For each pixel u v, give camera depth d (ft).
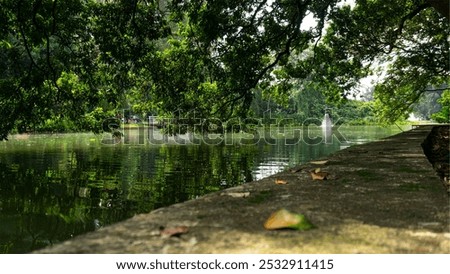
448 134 38.73
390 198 6.62
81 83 41.47
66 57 38.04
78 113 42.57
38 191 23.25
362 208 5.93
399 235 4.64
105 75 40.73
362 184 8.07
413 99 79.30
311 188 7.70
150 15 36.29
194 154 47.37
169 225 5.06
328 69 50.14
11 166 34.91
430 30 58.54
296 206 6.10
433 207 5.95
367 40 49.90
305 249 4.16
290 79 50.75
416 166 10.73
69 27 36.63
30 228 15.58
